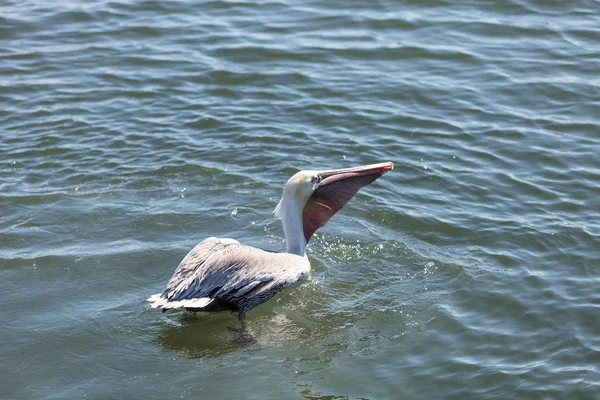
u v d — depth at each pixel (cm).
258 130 1304
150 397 782
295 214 1027
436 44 1560
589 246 1015
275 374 820
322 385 802
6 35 1611
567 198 1123
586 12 1662
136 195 1146
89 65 1509
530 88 1416
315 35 1600
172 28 1642
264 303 956
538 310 905
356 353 855
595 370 811
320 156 1236
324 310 936
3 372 812
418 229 1073
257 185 1173
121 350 854
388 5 1708
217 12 1706
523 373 809
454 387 796
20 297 930
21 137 1275
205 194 1155
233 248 928
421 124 1320
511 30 1602
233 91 1420
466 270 981
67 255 1008
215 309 929
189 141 1274
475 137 1281
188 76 1467
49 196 1131
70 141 1269
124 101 1391
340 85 1433
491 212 1098
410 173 1195
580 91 1402
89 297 937
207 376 815
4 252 1009
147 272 984
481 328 882
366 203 1131
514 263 990
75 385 798
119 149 1252
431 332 882
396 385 802
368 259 1026
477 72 1470
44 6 1738
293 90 1420
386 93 1409
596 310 899
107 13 1708
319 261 1028
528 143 1262
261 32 1617
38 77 1465
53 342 859
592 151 1236
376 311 927
